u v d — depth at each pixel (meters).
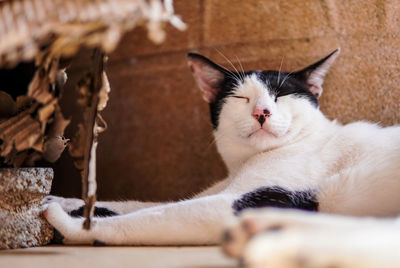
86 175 0.51
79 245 0.57
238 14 0.77
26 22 0.45
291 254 0.31
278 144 0.64
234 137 0.66
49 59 0.50
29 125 0.53
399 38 0.70
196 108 0.80
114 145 0.85
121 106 0.85
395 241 0.33
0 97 0.55
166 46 0.81
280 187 0.59
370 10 0.71
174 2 0.79
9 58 0.46
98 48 0.51
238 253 0.37
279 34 0.75
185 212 0.56
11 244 0.54
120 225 0.56
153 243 0.56
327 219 0.39
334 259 0.31
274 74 0.66
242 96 0.65
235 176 0.64
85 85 0.51
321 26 0.74
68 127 0.84
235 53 0.78
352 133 0.64
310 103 0.66
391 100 0.71
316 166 0.62
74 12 0.45
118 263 0.46
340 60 0.73
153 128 0.83
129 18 0.46
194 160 0.81
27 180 0.55
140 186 0.84
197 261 0.47
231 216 0.56
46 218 0.57
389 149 0.61
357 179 0.59
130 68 0.84
